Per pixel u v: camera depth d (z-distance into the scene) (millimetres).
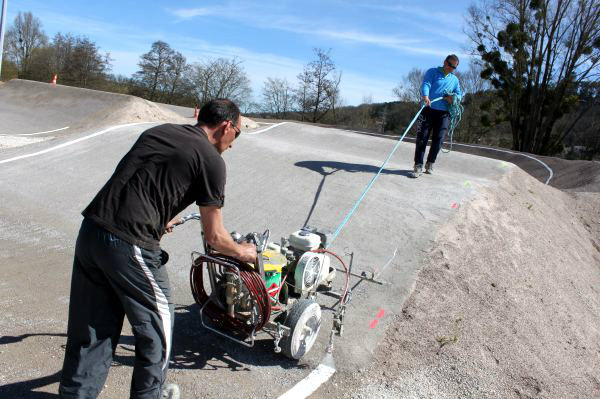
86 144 10000
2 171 8609
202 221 2834
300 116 48656
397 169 8984
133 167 2627
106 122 17391
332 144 14133
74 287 2707
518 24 29312
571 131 33938
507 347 4504
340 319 4070
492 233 6691
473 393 3791
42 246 5910
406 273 5383
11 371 3367
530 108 31078
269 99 48469
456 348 4301
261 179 8164
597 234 10008
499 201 7883
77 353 2672
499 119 32406
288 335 3578
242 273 3287
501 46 30172
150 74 47844
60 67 47312
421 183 8094
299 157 9391
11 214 6887
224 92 47062
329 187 7828
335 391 3613
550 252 7199
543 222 8352
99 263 2562
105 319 2705
